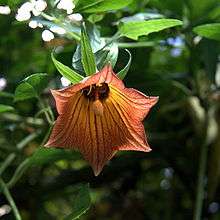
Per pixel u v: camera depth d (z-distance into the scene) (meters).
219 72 0.33
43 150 0.25
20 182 0.35
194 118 0.33
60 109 0.20
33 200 0.35
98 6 0.23
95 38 0.23
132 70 0.31
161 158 0.36
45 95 0.31
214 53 0.30
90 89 0.21
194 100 0.34
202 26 0.25
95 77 0.19
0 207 0.34
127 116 0.21
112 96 0.21
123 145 0.21
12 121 0.31
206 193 0.34
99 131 0.21
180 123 0.36
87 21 0.24
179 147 0.36
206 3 0.29
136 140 0.21
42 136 0.31
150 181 0.40
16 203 0.35
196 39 0.32
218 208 0.37
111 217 0.39
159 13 0.29
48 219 0.38
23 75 0.32
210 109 0.33
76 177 0.35
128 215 0.39
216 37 0.26
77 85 0.19
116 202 0.39
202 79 0.34
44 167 0.35
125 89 0.20
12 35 0.37
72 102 0.21
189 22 0.29
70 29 0.23
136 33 0.23
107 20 0.27
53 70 0.31
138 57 0.31
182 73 0.33
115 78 0.19
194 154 0.35
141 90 0.32
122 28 0.23
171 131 0.36
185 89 0.33
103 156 0.21
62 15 0.24
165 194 0.39
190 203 0.38
